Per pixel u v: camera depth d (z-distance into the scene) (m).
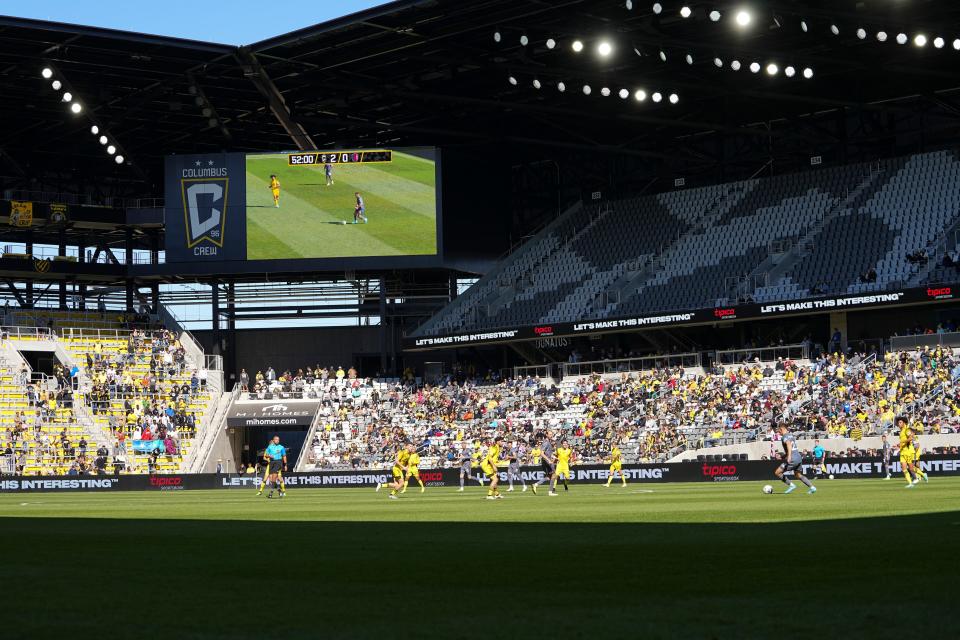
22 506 38.75
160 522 26.05
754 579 11.56
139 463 69.69
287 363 85.31
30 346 73.94
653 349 75.44
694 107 77.50
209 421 75.94
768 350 67.75
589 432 65.88
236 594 11.12
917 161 73.81
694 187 82.75
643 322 71.19
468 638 8.38
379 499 41.12
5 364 71.31
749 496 33.72
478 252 80.62
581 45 59.84
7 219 76.38
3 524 25.80
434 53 67.31
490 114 79.06
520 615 9.45
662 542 16.58
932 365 60.22
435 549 16.28
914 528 17.88
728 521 21.25
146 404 73.62
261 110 79.06
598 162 85.56
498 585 11.55
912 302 63.06
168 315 84.00
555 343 78.25
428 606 10.07
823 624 8.70
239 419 76.31
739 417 61.88
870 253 69.31
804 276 70.12
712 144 82.19
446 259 77.44
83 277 80.06
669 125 80.56
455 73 70.75
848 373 63.03
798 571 12.15
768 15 59.91
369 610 9.87
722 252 75.25
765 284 70.75
